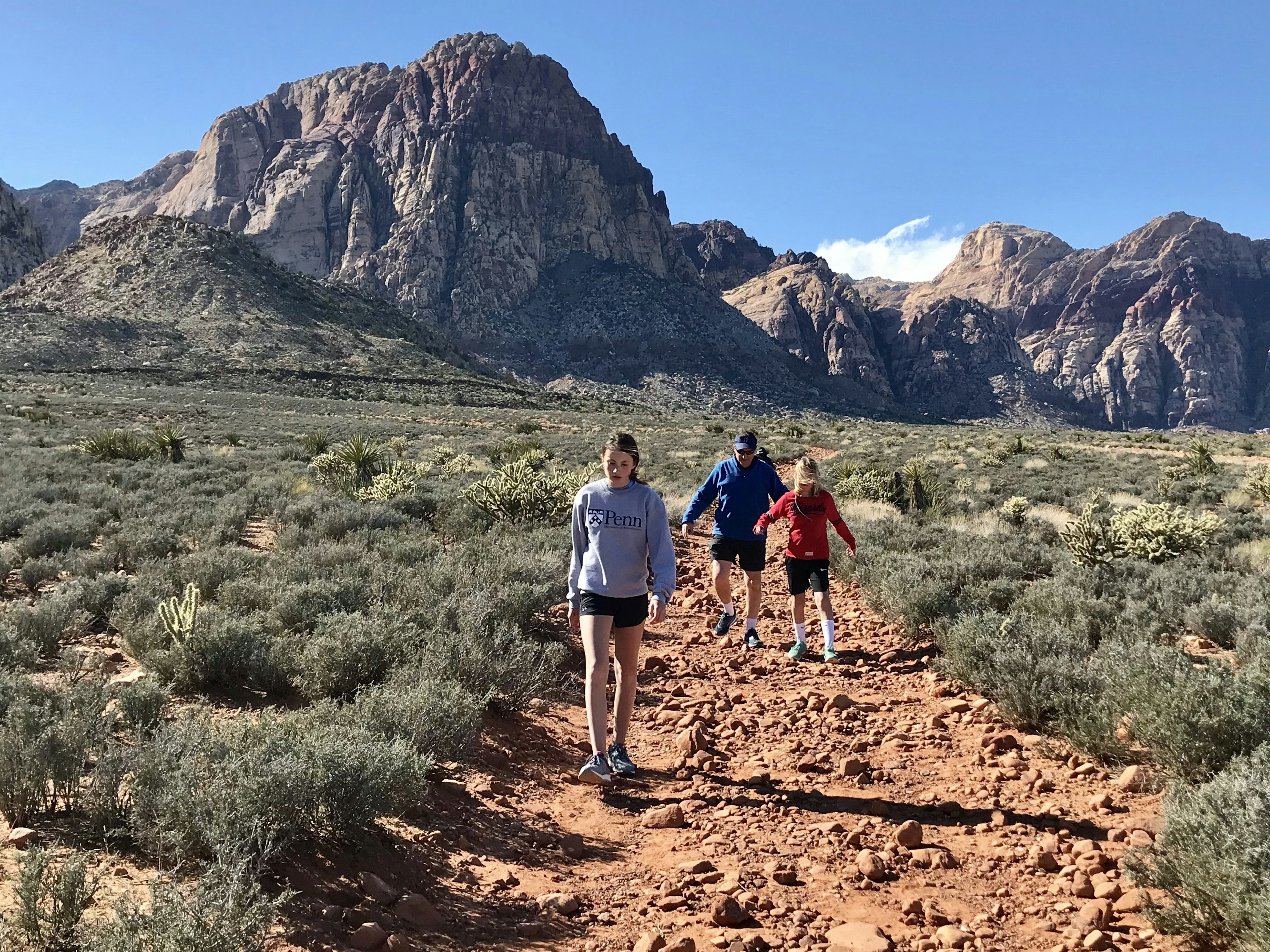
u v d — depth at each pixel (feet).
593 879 12.35
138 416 185.88
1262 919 9.11
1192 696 15.29
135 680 18.93
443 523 47.24
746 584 26.23
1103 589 31.48
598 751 15.40
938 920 11.29
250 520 49.65
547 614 29.25
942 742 18.53
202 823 10.75
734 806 15.10
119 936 8.31
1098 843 13.47
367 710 15.55
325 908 10.34
